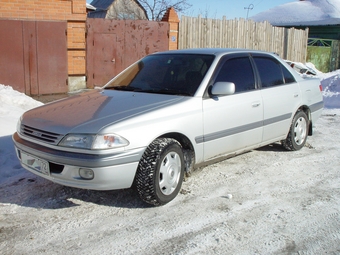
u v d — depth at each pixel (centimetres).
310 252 351
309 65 2127
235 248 354
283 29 1888
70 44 1174
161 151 418
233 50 566
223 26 1541
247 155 632
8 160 568
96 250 347
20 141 439
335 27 2742
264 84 581
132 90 516
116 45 1253
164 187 433
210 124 482
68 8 1151
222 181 515
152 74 536
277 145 689
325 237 378
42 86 1146
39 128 418
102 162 382
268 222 405
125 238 368
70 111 444
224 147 512
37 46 1121
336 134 786
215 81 504
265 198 465
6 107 783
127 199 454
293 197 470
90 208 430
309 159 616
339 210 436
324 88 1399
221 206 440
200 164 491
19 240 362
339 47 2422
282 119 607
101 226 391
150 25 1303
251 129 547
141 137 405
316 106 691
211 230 386
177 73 518
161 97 474
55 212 420
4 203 440
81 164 383
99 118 411
